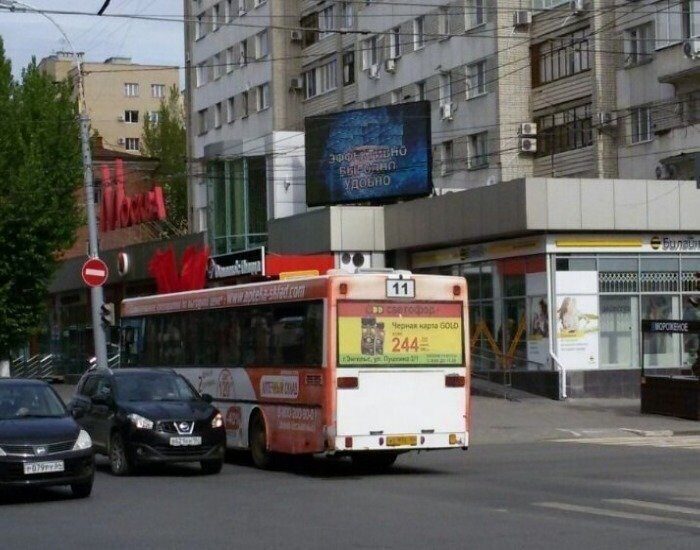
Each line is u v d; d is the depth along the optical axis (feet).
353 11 192.95
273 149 184.55
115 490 60.49
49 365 215.31
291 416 68.59
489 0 163.53
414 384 66.59
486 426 98.99
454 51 170.40
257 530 44.78
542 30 161.79
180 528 45.78
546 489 57.57
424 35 175.11
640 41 146.82
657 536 41.45
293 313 69.00
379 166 152.15
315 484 62.54
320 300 66.18
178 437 66.74
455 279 68.18
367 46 190.70
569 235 117.91
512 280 123.44
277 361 70.44
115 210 180.86
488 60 163.94
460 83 169.48
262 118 212.64
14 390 58.90
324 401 65.10
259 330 72.90
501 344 125.59
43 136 144.66
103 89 360.28
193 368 81.15
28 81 146.20
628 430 95.71
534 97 163.53
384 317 66.28
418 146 149.28
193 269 155.22
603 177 150.41
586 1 153.38
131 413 67.87
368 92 189.67
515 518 46.80
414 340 66.80
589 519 46.19
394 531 43.78
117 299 199.31
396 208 136.98
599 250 118.62
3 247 142.61
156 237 229.66
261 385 72.13
